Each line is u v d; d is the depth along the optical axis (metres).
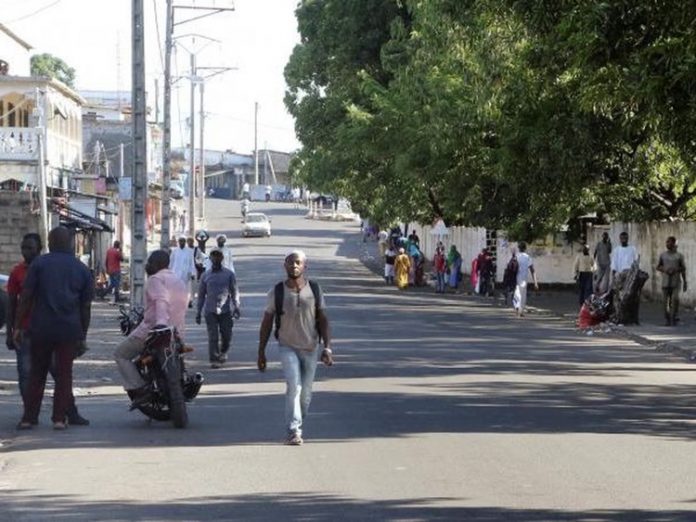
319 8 69.38
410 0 48.53
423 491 12.08
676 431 16.11
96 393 21.33
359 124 56.31
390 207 64.31
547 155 39.34
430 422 16.73
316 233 116.06
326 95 69.19
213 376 23.33
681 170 41.28
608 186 44.84
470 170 50.22
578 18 22.17
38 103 56.91
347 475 12.92
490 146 47.69
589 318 35.69
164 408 16.94
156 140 105.94
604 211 47.44
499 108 38.75
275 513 11.12
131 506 11.51
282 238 106.56
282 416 17.47
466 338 31.88
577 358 26.88
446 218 63.31
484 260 54.44
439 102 46.47
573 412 17.88
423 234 88.69
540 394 20.05
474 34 32.50
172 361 16.61
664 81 21.34
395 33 55.44
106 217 67.31
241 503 11.59
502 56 32.72
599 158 40.84
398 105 54.38
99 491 12.26
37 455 14.38
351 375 22.73
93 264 52.91
